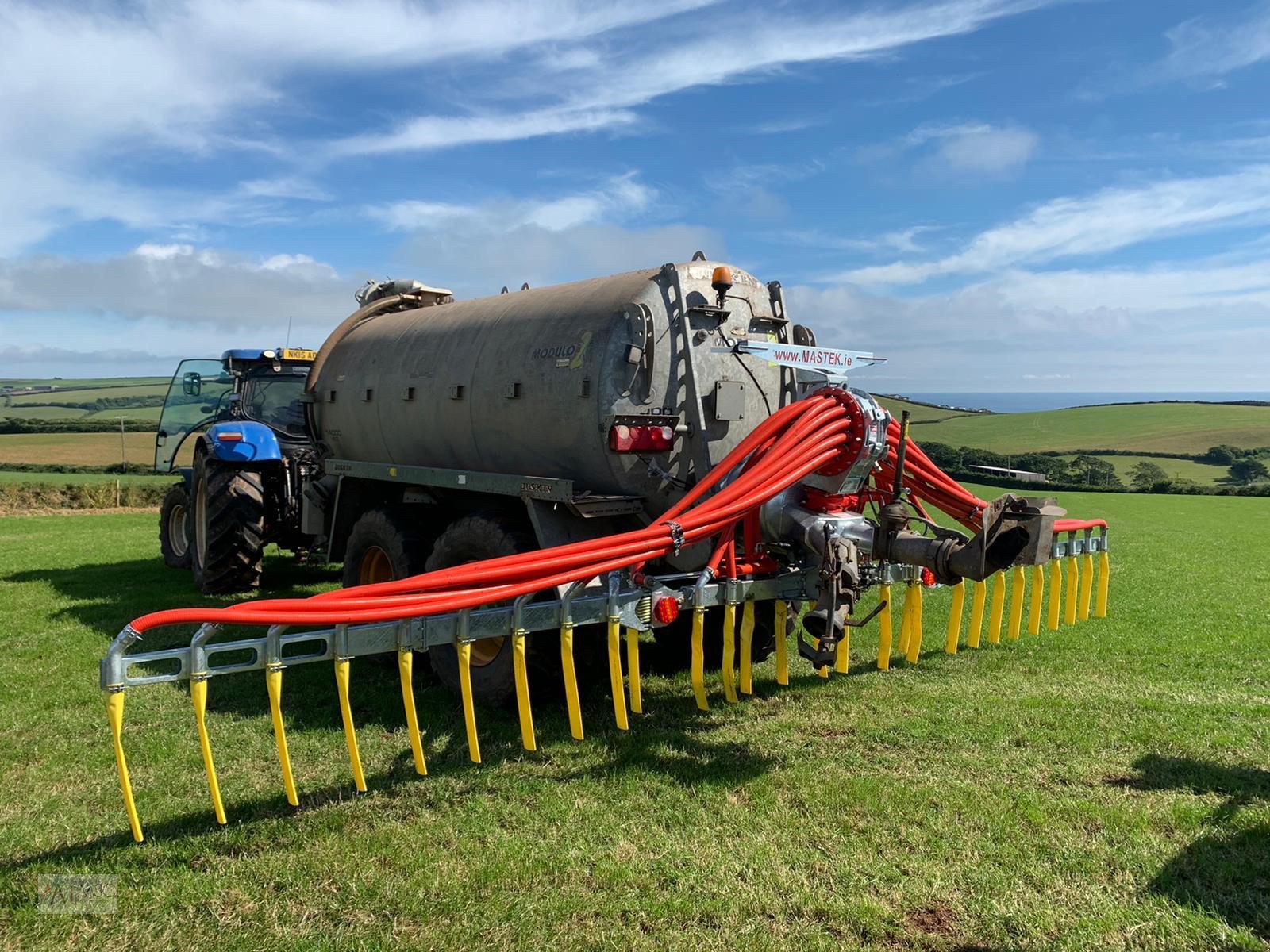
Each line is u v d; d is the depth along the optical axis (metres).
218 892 2.95
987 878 3.01
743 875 3.04
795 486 4.49
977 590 6.23
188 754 4.23
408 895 2.90
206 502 8.02
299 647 6.61
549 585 3.77
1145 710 4.93
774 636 5.79
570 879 3.03
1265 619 7.66
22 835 3.37
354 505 6.68
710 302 5.00
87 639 6.62
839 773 3.96
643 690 5.36
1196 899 2.87
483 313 5.74
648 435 4.63
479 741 4.42
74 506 21.58
